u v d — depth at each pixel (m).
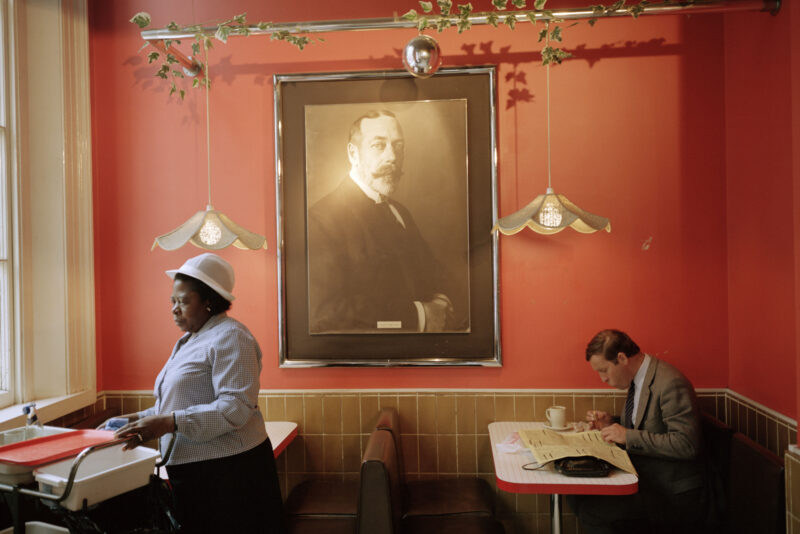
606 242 2.88
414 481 2.91
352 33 2.96
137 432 1.75
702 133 2.84
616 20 2.86
